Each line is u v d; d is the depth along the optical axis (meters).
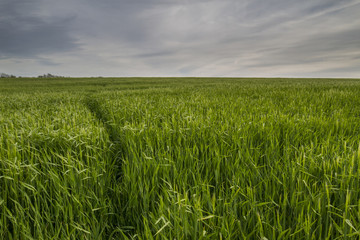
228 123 3.29
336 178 1.57
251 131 2.96
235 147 2.36
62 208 1.53
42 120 4.00
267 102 5.71
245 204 1.55
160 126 3.78
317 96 7.07
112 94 10.45
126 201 1.85
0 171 1.95
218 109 4.81
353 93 7.37
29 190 1.80
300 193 1.47
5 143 2.50
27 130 2.95
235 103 5.68
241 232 1.28
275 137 2.62
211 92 10.15
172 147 2.51
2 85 29.88
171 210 1.44
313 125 3.25
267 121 3.38
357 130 3.11
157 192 1.74
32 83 34.75
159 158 2.09
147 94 10.04
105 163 2.23
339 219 1.39
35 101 8.25
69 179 1.86
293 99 6.52
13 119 4.16
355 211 1.36
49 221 1.48
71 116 4.54
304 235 1.31
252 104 5.70
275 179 1.75
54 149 2.54
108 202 1.79
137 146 2.62
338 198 1.51
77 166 2.10
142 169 2.06
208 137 2.82
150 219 1.54
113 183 2.14
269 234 1.30
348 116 4.01
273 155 2.20
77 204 1.63
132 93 10.89
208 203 1.51
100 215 1.66
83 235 1.41
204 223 1.39
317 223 1.36
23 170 1.94
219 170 2.12
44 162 2.10
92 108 7.25
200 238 1.21
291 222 1.42
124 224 1.65
